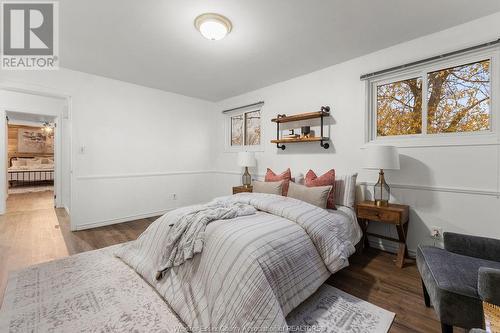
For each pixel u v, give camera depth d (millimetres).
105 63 3107
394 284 1998
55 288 1860
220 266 1513
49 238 3062
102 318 1523
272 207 2219
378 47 2633
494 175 2062
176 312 1566
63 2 1888
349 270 2244
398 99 2688
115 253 2477
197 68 3250
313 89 3340
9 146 8039
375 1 1870
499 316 1029
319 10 1982
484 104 2174
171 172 4469
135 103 3973
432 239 2381
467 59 2221
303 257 1700
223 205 2348
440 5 1918
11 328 1420
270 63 3062
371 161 2379
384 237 2570
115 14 2049
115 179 3787
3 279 2006
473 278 1294
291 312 1615
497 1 1865
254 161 3916
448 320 1236
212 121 5109
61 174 4844
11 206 4922
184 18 2105
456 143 2234
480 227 2127
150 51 2748
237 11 1999
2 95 4148
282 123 3744
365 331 1441
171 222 2109
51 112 4738
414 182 2484
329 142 3170
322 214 2150
